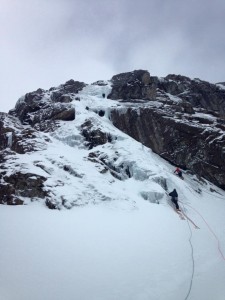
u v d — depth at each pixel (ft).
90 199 38.93
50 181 39.93
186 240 31.78
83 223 31.55
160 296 21.47
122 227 32.09
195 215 42.91
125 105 78.07
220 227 39.34
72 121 67.26
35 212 33.55
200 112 88.38
